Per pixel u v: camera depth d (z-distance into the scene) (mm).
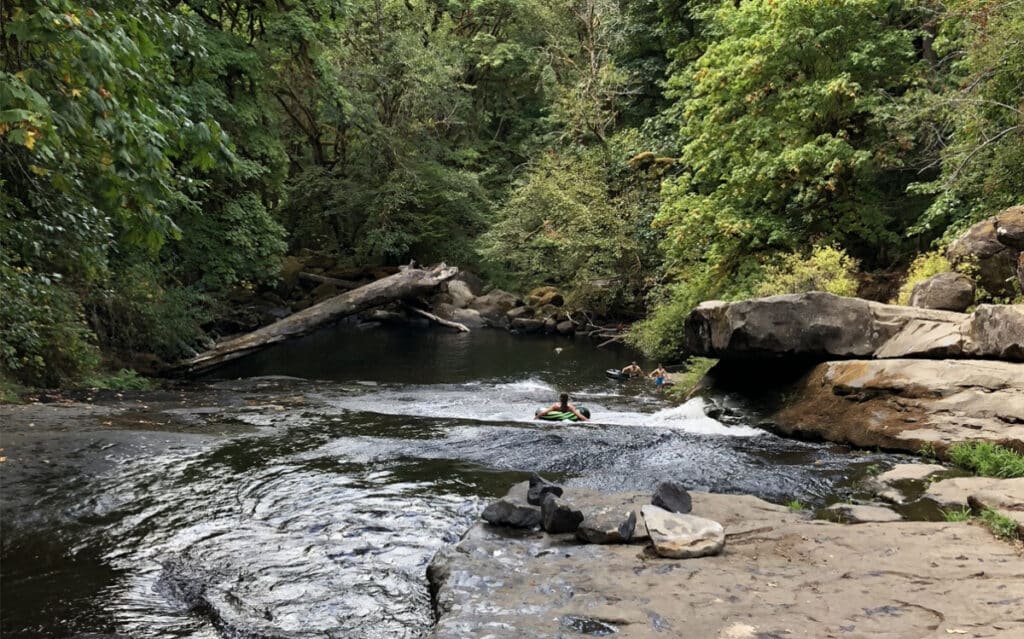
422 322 27828
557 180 24734
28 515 5422
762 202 16516
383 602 4145
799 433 8758
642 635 3213
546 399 12953
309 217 30516
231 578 4488
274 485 6410
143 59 5473
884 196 16109
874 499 6039
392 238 28109
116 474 6477
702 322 10555
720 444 8320
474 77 34469
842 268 13516
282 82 23125
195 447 7523
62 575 4516
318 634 3764
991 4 11477
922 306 9984
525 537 4816
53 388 11094
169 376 15078
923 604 3412
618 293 24406
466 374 16844
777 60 15281
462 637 3271
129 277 14391
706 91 16922
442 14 34125
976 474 6348
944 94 13102
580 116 25406
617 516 4812
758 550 4398
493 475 6875
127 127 4566
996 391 7367
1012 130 10992
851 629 3172
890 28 15234
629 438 8477
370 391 13500
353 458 7430
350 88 26812
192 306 17031
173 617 3971
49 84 4520
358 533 5281
